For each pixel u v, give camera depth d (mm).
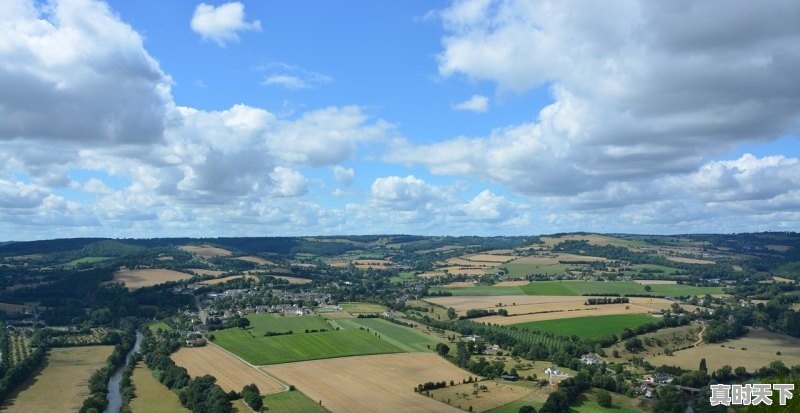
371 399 185625
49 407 180375
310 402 181625
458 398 186000
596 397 185500
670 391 185250
